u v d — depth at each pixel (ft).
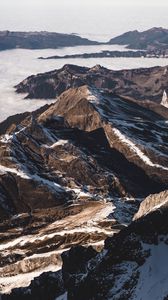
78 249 305.12
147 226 249.34
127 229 257.55
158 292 218.18
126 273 236.84
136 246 244.42
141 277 230.27
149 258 236.22
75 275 270.26
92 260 273.75
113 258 247.50
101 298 234.17
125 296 226.58
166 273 226.17
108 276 240.94
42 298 302.66
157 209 254.88
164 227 245.65
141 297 220.64
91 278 247.09
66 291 285.84
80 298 245.86
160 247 238.89
